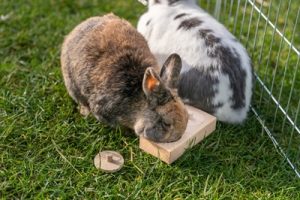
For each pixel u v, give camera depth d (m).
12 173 1.05
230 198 1.03
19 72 1.27
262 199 1.02
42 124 1.14
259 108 1.22
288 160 1.11
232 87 1.13
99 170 1.06
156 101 1.02
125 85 1.07
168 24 1.21
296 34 1.43
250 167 1.09
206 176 1.06
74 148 1.10
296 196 1.04
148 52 1.13
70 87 1.16
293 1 1.52
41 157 1.08
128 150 1.10
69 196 1.01
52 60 1.32
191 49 1.15
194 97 1.15
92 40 1.12
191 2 1.30
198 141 1.12
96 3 1.53
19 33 1.39
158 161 1.08
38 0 1.51
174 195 1.03
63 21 1.45
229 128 1.16
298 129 1.14
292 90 1.19
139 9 1.52
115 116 1.09
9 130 1.12
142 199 1.02
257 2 1.52
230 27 1.45
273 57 1.35
